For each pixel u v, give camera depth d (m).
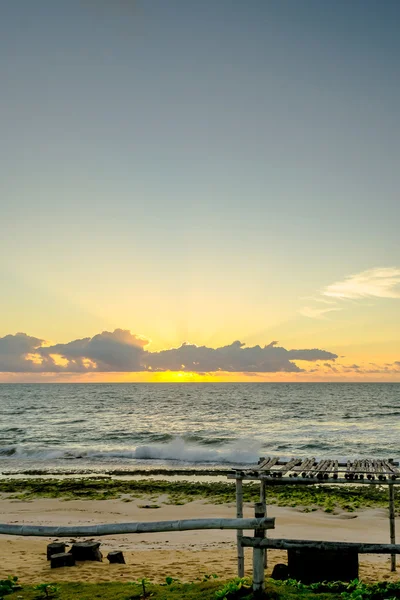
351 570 8.40
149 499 22.23
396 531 16.95
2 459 35.12
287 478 9.68
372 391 187.88
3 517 19.55
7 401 130.50
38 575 10.22
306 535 16.44
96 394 176.62
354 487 23.72
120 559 11.84
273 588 6.03
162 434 51.78
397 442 44.34
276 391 194.50
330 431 54.97
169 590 7.09
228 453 35.28
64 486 25.12
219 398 140.88
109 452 37.16
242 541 5.80
